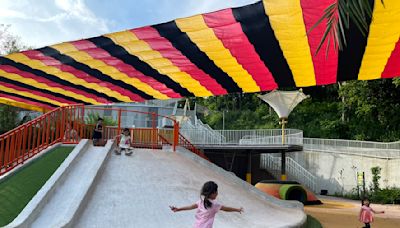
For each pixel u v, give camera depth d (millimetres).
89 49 10773
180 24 8625
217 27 8547
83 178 8656
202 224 4605
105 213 7258
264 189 18531
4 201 7195
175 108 33500
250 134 25844
